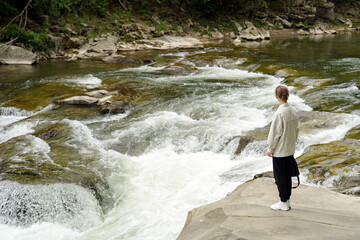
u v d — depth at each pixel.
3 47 19.83
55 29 23.64
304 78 14.41
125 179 7.70
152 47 25.12
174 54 22.64
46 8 24.00
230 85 14.77
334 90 12.63
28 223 6.53
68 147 8.96
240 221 4.39
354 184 6.11
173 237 5.77
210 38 31.42
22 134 9.78
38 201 6.68
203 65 19.16
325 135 8.80
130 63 20.31
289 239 3.76
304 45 27.08
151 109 11.77
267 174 6.74
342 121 9.46
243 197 5.31
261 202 4.99
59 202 6.71
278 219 4.33
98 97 12.78
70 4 25.72
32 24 22.84
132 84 14.84
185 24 32.16
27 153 8.38
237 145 8.88
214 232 4.18
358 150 7.31
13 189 6.84
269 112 10.77
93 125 10.51
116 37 26.11
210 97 12.95
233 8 36.56
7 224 6.52
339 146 7.66
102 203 7.01
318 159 7.11
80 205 6.73
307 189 5.52
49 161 8.01
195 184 7.53
